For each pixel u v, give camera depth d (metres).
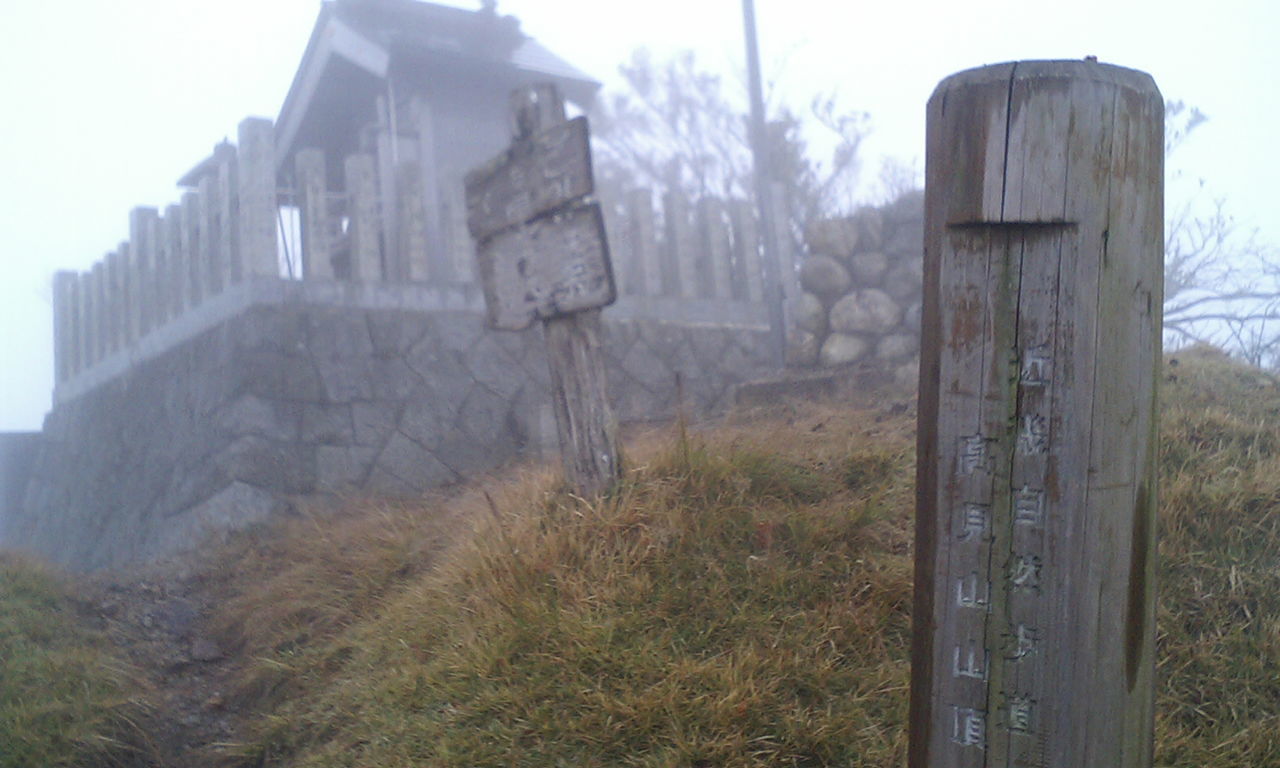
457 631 3.83
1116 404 1.75
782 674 3.28
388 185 8.30
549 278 4.54
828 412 5.98
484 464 7.42
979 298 1.80
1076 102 1.73
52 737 3.68
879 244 7.98
